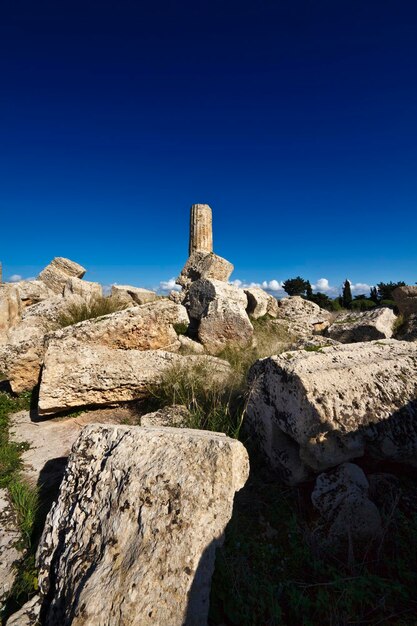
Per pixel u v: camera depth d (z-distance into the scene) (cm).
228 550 222
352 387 277
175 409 400
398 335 798
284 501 266
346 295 2827
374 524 232
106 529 202
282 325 991
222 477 206
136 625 155
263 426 313
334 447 257
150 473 214
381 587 193
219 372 479
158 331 599
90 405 493
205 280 896
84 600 166
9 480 320
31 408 507
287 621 187
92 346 498
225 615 188
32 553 235
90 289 1175
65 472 257
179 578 170
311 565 212
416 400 285
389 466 284
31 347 544
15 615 189
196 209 1661
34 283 1257
